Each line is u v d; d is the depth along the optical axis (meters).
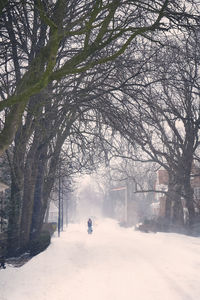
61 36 10.12
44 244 22.83
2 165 27.42
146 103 20.33
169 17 13.34
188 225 44.06
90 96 20.95
